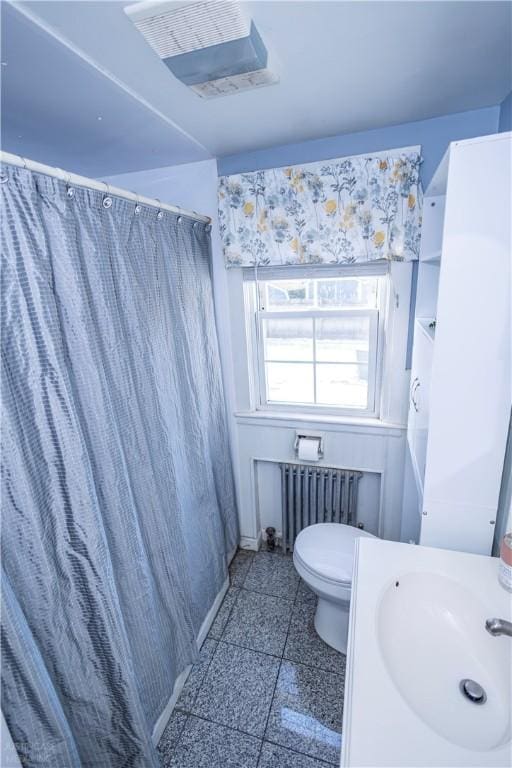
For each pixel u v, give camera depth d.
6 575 0.84
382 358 1.88
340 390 2.03
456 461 1.16
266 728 1.42
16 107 1.19
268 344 2.08
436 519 1.25
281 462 2.15
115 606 1.06
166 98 1.20
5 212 0.80
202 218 1.76
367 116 1.41
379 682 0.83
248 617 1.90
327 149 1.62
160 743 1.38
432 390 1.11
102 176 1.93
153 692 1.33
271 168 1.72
